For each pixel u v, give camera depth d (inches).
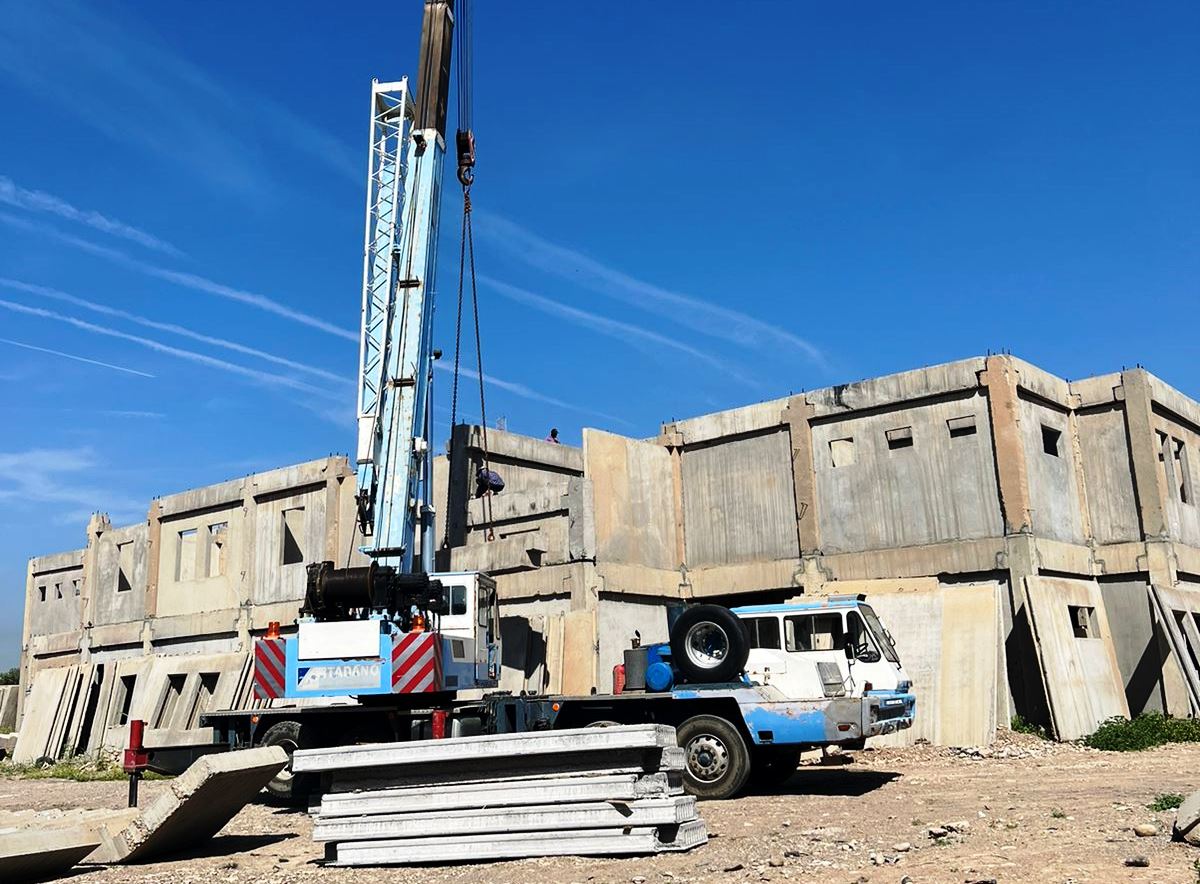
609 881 351.9
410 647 637.9
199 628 1400.1
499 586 1069.8
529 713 601.9
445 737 621.9
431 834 414.0
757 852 389.4
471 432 1175.0
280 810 629.6
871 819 459.8
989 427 926.4
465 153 942.4
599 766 417.1
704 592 1089.4
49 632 1737.2
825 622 573.3
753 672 567.5
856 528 999.6
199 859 448.8
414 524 789.9
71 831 420.8
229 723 665.6
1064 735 801.6
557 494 1032.2
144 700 1339.8
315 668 642.8
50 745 1379.2
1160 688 915.4
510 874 378.3
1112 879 305.9
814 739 541.0
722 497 1106.1
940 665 836.0
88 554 1647.4
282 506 1338.6
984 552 906.1
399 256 824.9
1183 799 450.9
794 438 1051.9
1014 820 436.1
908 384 976.9
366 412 794.2
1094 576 968.3
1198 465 1094.4
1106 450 993.5
